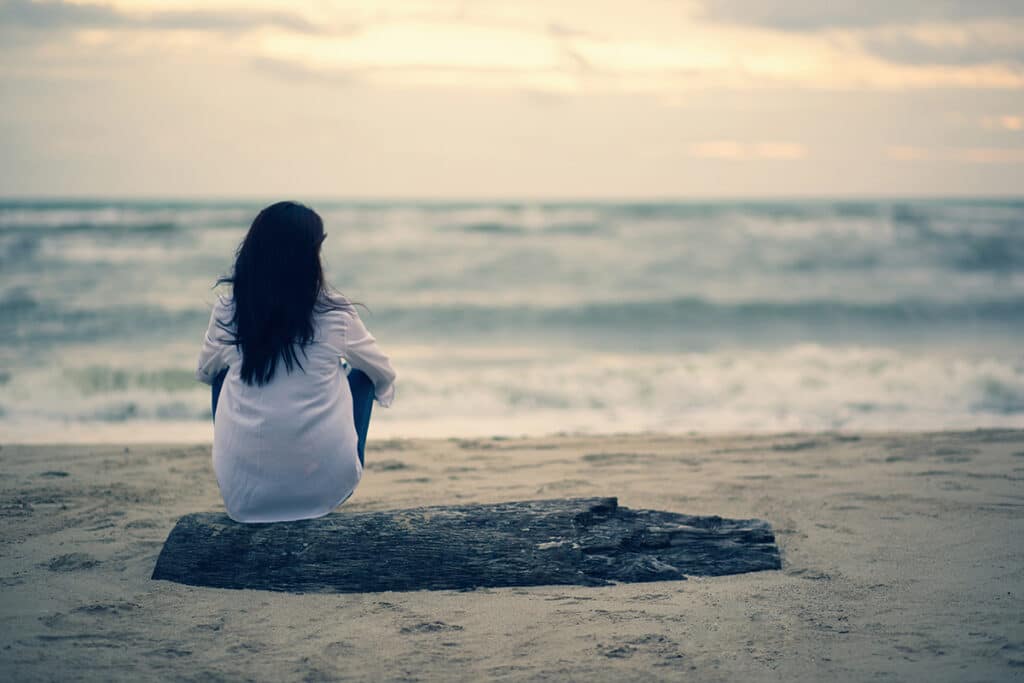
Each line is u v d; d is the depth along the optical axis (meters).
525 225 26.47
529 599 3.45
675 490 5.34
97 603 3.33
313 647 3.00
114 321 15.45
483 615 3.29
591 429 8.63
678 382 10.87
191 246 23.06
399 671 2.83
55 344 13.80
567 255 23.73
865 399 10.04
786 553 4.05
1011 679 2.72
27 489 5.21
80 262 21.03
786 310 18.34
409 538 3.62
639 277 21.59
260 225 3.55
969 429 8.09
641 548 3.81
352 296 19.12
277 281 3.50
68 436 8.24
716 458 6.44
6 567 3.74
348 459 3.64
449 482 5.58
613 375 11.24
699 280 21.33
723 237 25.28
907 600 3.43
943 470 5.81
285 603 3.38
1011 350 13.93
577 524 3.81
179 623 3.19
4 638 3.01
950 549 4.07
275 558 3.56
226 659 2.90
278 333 3.50
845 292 19.89
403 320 17.00
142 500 4.99
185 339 14.37
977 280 21.27
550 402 10.02
